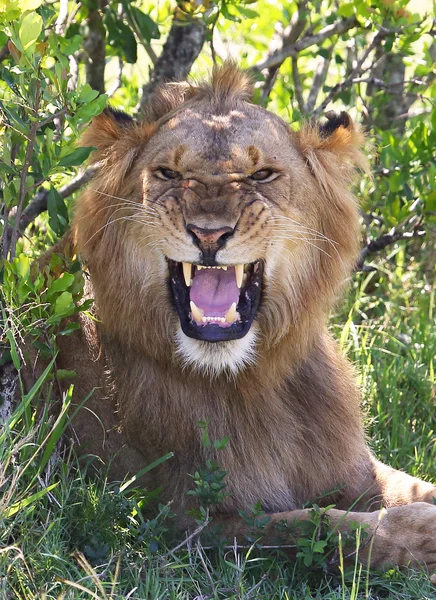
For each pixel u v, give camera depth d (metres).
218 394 9.19
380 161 14.23
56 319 8.80
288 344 9.27
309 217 9.12
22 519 7.94
